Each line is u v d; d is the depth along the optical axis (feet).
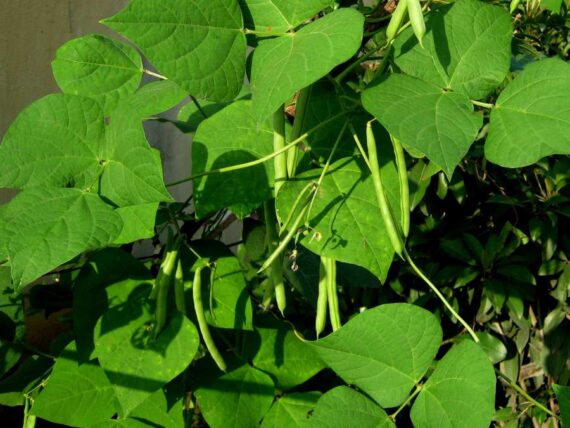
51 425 2.93
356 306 4.20
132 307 2.36
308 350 2.60
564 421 2.09
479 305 4.17
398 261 4.00
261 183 2.26
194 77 1.97
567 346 4.13
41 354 2.74
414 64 2.05
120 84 2.45
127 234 2.13
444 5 2.20
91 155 2.09
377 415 2.10
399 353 2.09
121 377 2.23
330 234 2.09
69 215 1.95
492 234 3.88
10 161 2.05
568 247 3.94
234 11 2.01
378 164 2.18
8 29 4.34
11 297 2.64
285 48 1.94
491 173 4.03
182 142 5.81
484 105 2.05
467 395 2.00
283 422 2.52
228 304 2.40
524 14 3.76
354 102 2.33
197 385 2.47
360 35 1.82
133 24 1.90
